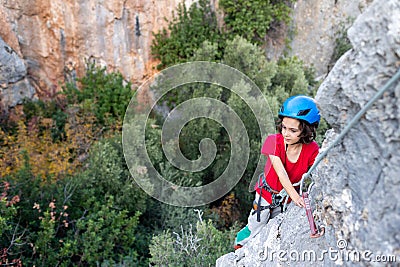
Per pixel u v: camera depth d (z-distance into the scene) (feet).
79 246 15.53
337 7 27.35
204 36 23.32
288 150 7.51
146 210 18.90
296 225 7.31
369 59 4.40
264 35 24.97
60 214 15.65
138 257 16.88
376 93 4.37
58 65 24.73
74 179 17.47
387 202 4.25
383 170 4.33
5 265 13.65
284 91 22.13
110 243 15.46
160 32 24.40
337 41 28.14
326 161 5.55
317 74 29.04
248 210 19.89
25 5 22.31
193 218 17.81
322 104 5.19
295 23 26.61
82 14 23.35
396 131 4.14
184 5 23.21
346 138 5.08
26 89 24.36
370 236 4.47
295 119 6.72
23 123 21.08
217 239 13.39
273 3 24.82
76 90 23.71
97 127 21.68
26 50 23.67
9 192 15.85
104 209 16.11
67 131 20.43
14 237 15.05
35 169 18.17
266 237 8.14
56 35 23.72
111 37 24.25
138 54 24.95
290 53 27.55
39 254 15.21
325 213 5.74
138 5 23.53
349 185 5.00
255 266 8.07
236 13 23.40
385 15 4.18
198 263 12.49
